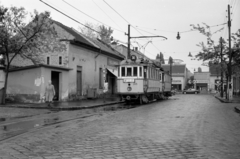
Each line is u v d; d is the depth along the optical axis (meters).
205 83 88.62
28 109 17.75
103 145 6.82
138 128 9.53
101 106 21.53
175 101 29.31
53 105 19.98
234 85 54.97
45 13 20.66
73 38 25.59
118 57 38.38
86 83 29.20
